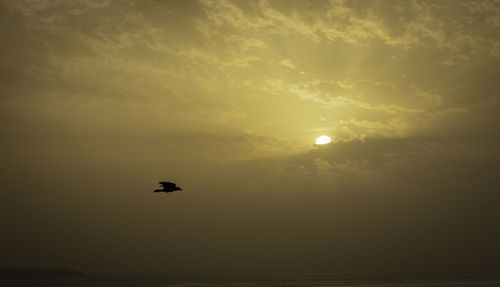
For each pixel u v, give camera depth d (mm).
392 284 176875
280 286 175500
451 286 152750
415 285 164500
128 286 184125
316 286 173250
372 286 165500
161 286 184000
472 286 151625
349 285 175000
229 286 180875
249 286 180000
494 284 163875
